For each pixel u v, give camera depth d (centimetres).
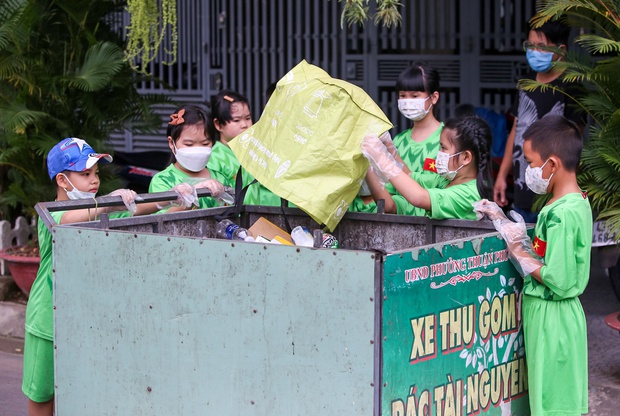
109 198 448
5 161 783
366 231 495
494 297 409
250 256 367
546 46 655
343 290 349
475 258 394
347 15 508
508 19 945
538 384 418
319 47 1030
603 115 626
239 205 513
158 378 395
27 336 471
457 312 385
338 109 438
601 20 632
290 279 359
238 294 371
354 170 438
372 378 347
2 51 763
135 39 644
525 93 691
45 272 463
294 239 476
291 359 363
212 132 538
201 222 450
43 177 799
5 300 810
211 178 549
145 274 392
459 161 474
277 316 364
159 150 1123
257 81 1067
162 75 1124
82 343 414
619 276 721
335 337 353
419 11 980
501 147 867
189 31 1102
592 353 695
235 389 377
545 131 427
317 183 437
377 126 437
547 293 418
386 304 346
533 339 421
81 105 784
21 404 626
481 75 963
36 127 771
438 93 602
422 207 456
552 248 410
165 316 390
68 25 780
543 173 430
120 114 821
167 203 500
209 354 381
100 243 403
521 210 707
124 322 401
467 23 961
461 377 392
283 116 454
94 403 415
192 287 381
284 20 1044
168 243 384
